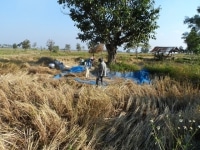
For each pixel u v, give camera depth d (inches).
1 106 231.6
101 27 1166.3
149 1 1183.6
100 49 1406.3
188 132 221.8
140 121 253.8
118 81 449.7
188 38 2336.4
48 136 207.0
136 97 327.9
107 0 1165.7
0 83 275.7
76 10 1214.3
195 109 276.2
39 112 218.8
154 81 461.4
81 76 754.2
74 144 200.1
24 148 193.3
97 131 218.1
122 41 1220.5
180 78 544.4
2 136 193.6
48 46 3225.9
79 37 1245.7
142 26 1202.0
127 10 1149.1
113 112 283.1
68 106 251.3
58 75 750.5
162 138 212.5
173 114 268.7
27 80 306.8
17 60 1414.9
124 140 216.2
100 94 295.1
